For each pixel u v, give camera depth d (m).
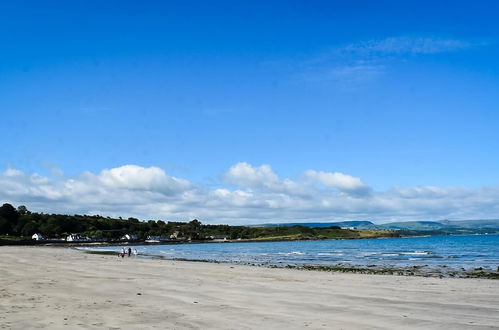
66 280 27.27
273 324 13.32
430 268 45.16
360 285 25.77
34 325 12.62
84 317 14.05
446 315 15.16
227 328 12.62
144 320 13.73
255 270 39.28
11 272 33.34
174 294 20.78
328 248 141.50
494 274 36.09
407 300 19.05
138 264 48.69
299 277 31.39
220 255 96.31
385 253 93.62
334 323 13.57
